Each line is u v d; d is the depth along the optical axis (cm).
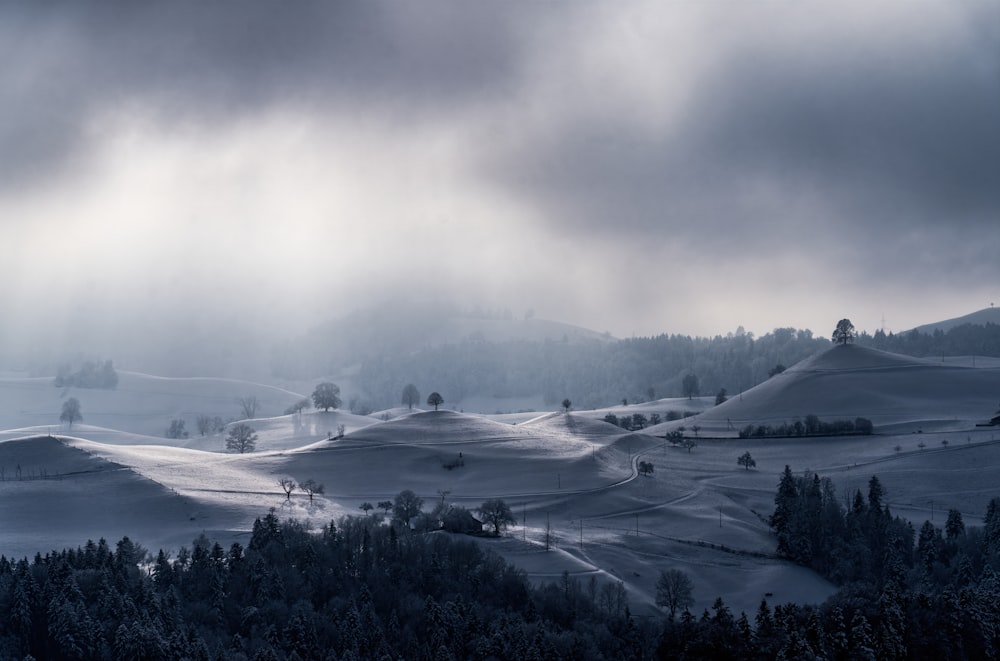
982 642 15538
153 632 14750
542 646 14700
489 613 16600
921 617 15888
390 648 15525
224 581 17188
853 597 16438
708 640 15062
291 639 15325
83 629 15200
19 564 17288
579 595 17412
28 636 15662
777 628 15200
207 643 15300
